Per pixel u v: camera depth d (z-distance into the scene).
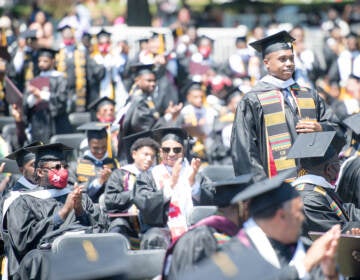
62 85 34.25
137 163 22.84
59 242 15.92
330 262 11.62
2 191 23.75
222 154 31.62
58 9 51.19
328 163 17.73
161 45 39.03
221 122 32.66
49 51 34.62
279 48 20.25
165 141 21.27
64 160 20.27
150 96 31.83
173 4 56.41
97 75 38.28
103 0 54.47
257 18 53.88
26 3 54.28
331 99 38.75
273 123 20.00
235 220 13.41
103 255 12.58
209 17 55.81
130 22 44.62
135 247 20.59
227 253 11.88
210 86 39.50
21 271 17.61
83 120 36.44
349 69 44.16
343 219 17.62
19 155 21.52
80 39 42.09
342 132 20.73
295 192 12.27
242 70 42.22
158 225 19.23
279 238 12.23
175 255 12.77
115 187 22.52
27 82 35.84
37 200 19.80
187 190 19.25
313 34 51.62
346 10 54.34
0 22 45.78
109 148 25.97
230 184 13.90
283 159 19.80
